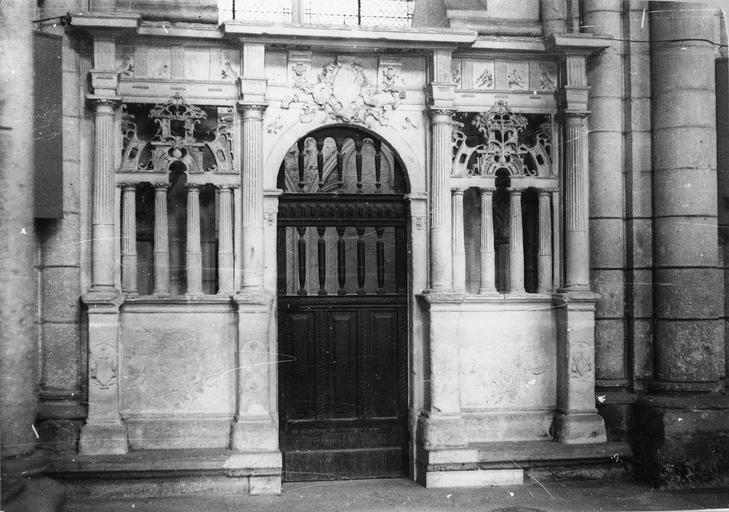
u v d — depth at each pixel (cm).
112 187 823
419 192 879
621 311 901
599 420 872
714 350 867
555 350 898
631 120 895
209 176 845
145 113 858
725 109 893
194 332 840
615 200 899
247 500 796
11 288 745
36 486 739
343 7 970
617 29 902
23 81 744
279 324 877
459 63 892
